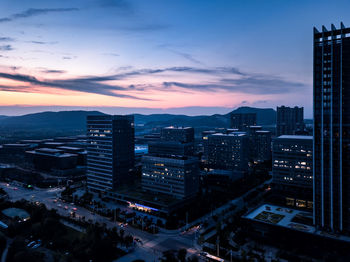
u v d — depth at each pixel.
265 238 134.88
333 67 130.25
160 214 177.75
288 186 198.00
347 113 126.69
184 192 188.25
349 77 126.44
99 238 130.62
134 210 189.75
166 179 198.50
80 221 164.12
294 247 127.62
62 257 112.88
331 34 129.75
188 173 191.75
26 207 182.12
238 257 120.38
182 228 155.50
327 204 131.00
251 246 131.50
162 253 125.56
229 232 138.50
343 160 127.56
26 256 113.56
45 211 168.62
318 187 134.25
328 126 131.62
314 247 123.12
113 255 123.25
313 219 133.88
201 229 154.12
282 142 199.38
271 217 142.88
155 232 149.88
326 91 132.62
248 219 141.25
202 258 120.62
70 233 148.38
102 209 191.25
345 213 126.31
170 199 188.62
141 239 141.38
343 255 115.44
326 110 132.50
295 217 142.62
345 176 127.00
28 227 157.62
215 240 138.88
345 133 126.88
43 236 140.75
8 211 173.50
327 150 131.88
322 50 133.50
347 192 126.25
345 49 127.25
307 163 189.38
